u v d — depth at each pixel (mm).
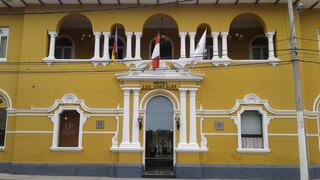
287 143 20609
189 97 21125
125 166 20359
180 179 19891
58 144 21219
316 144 20984
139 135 20844
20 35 22562
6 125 21609
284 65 21359
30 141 21000
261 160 20516
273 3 21859
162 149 21250
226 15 21984
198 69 21406
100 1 21828
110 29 22062
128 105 21109
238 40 24125
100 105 21234
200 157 20562
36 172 20656
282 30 21719
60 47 24297
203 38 20969
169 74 21188
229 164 20516
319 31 22391
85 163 20719
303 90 21203
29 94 21422
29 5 22281
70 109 21312
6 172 21109
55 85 21516
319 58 22016
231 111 20922
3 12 22781
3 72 22219
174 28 24344
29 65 21734
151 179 19672
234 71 21375
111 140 20891
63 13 22234
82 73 21609
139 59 21547
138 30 22016
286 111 20859
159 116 21391
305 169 16484
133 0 21688
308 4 21844
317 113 21344
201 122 20891
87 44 24297
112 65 21609
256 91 21141
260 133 21062
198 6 22109
